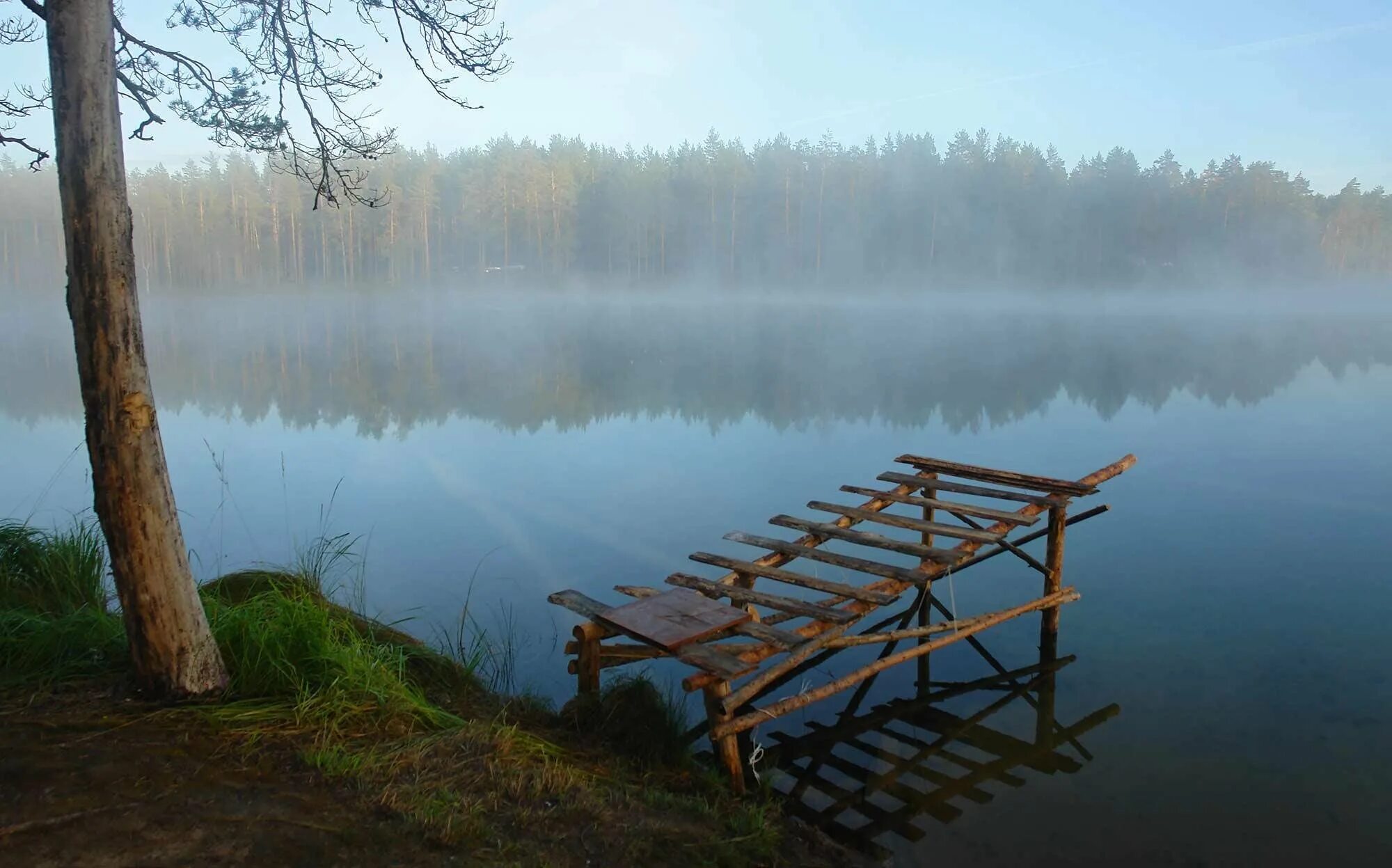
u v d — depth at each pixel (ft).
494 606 28.76
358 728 14.14
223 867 10.02
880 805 17.33
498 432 63.62
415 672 18.34
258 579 21.25
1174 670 24.62
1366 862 15.40
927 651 23.03
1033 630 27.81
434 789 12.55
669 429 64.85
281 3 19.54
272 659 14.67
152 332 167.02
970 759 19.51
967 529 26.05
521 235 268.00
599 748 16.62
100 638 15.47
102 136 12.59
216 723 13.15
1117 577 32.81
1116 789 18.10
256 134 21.12
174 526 13.67
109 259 12.73
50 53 12.51
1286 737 20.42
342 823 11.30
